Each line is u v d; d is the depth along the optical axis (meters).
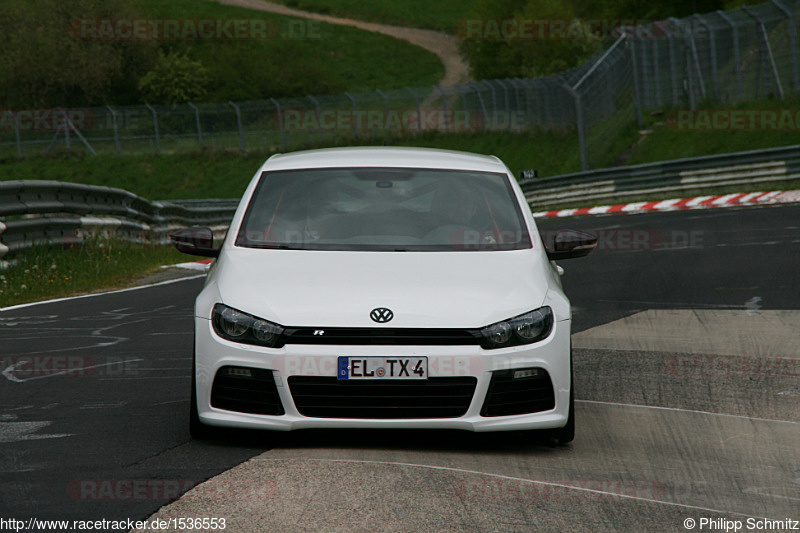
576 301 38.12
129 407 20.11
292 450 16.48
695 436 18.19
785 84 126.75
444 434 18.03
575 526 12.77
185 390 21.92
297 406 16.27
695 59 137.38
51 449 16.45
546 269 18.59
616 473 15.56
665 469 15.88
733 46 132.25
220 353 16.56
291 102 188.88
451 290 17.14
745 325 31.84
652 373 24.52
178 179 177.88
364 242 19.00
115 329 31.70
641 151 134.38
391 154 22.20
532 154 157.38
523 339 16.61
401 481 14.60
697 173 104.25
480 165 22.08
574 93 126.50
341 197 20.36
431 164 21.66
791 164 99.38
